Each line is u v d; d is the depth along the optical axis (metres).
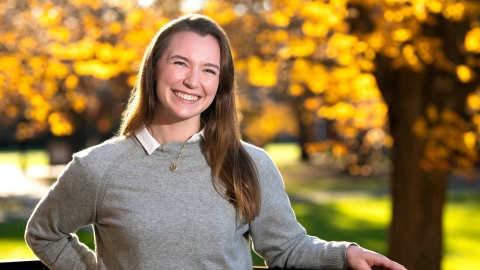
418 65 5.27
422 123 6.03
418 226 6.80
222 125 2.32
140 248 2.19
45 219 2.32
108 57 5.83
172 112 2.27
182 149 2.29
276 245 2.43
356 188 20.77
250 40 6.64
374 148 20.56
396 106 6.62
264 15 6.70
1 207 15.09
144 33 5.94
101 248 2.31
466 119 6.49
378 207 16.28
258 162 2.38
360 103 7.63
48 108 6.67
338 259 2.31
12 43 6.23
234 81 2.38
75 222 2.31
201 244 2.21
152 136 2.36
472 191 19.89
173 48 2.27
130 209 2.20
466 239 12.20
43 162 33.59
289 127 31.72
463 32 6.13
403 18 5.29
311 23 5.88
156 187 2.23
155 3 6.39
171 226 2.19
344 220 14.21
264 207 2.38
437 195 6.79
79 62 5.86
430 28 6.13
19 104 7.79
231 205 2.28
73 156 2.30
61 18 6.18
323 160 32.31
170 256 2.20
